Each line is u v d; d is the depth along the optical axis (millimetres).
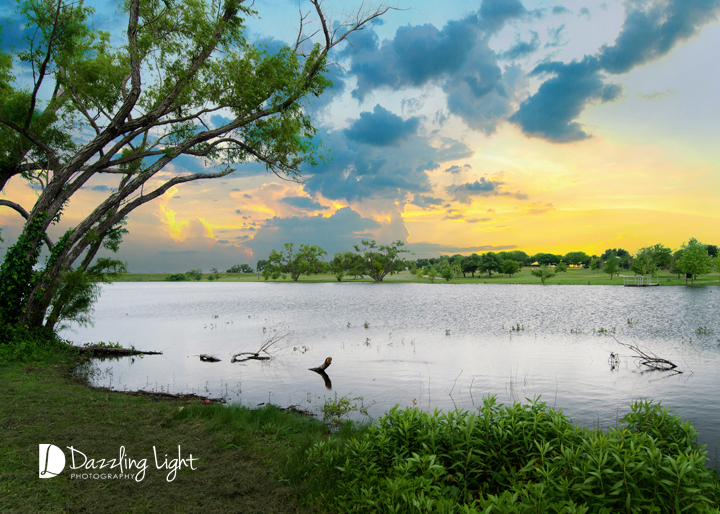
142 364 17125
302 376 14664
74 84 18281
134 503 4582
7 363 13680
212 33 16109
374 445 5023
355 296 76625
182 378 14484
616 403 11031
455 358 17781
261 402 11344
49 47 16141
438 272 189750
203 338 25531
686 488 3236
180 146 18000
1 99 17984
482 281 148500
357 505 4113
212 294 94812
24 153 19625
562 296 69062
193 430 7254
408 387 12906
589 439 4094
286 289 117062
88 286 18219
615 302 53438
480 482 4434
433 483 4188
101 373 14930
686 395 11812
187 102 17188
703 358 17469
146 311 47719
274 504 4605
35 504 4453
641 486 3428
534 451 4410
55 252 17406
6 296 16531
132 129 16969
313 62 18156
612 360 17062
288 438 7258
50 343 17141
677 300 55594
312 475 5148
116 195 17797
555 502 3436
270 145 19391
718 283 103312
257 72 17094
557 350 19641
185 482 5137
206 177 19766
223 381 14000
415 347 20703
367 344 21891
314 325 31250
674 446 4215
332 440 6484
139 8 16328
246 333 27406
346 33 17906
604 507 3205
